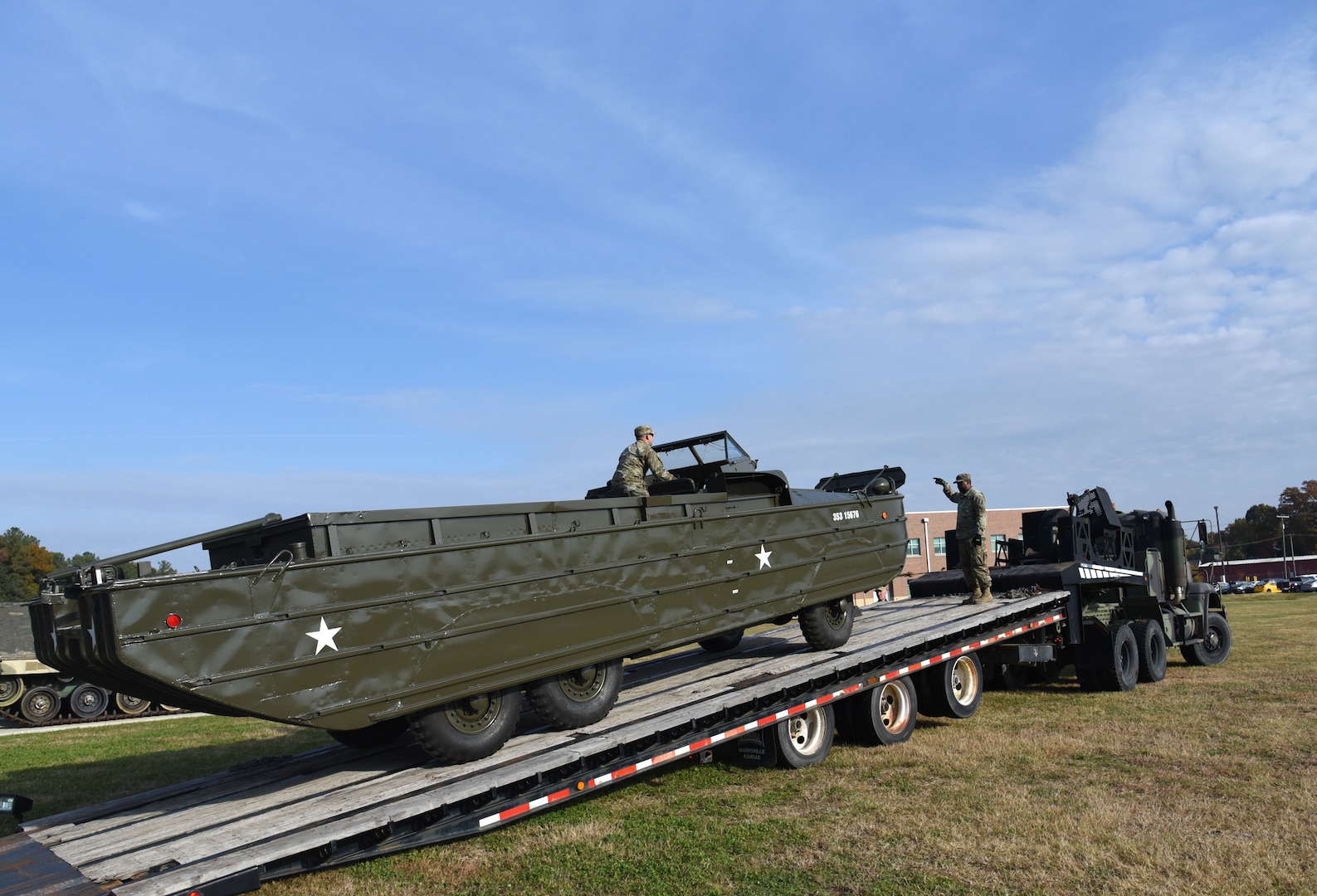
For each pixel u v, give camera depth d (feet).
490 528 21.01
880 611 40.63
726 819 21.30
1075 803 21.18
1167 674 44.50
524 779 19.79
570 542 22.27
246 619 16.80
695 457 28.99
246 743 37.78
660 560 24.30
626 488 26.30
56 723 56.65
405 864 18.92
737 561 26.53
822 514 30.12
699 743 23.16
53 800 27.78
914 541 150.00
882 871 17.35
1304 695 34.91
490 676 20.33
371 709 18.39
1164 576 47.19
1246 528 325.62
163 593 15.92
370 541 18.93
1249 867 16.70
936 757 26.63
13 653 56.75
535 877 17.90
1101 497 42.70
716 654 34.50
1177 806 20.66
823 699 26.66
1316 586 190.29
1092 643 39.19
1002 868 17.26
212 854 15.92
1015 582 40.68
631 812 22.21
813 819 20.95
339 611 18.06
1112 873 16.81
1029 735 29.25
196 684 16.10
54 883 14.92
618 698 26.37
